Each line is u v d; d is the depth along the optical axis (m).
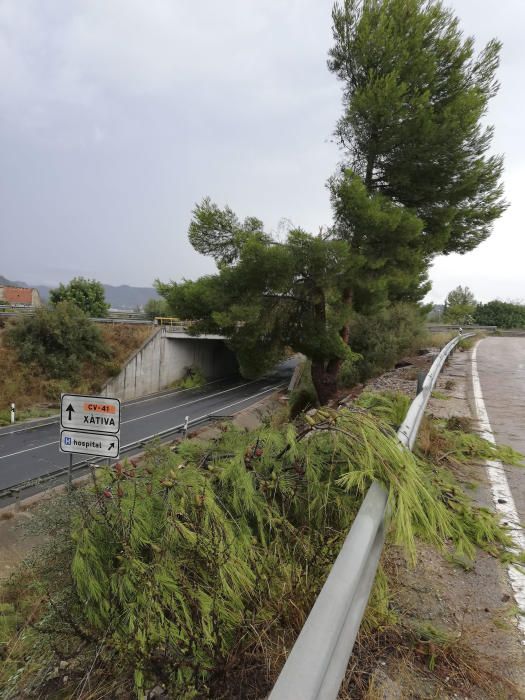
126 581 1.89
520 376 9.90
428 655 1.79
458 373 10.41
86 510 2.18
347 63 13.45
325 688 1.09
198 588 1.90
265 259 11.22
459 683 1.67
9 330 26.84
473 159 12.81
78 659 2.03
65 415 7.34
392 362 16.38
